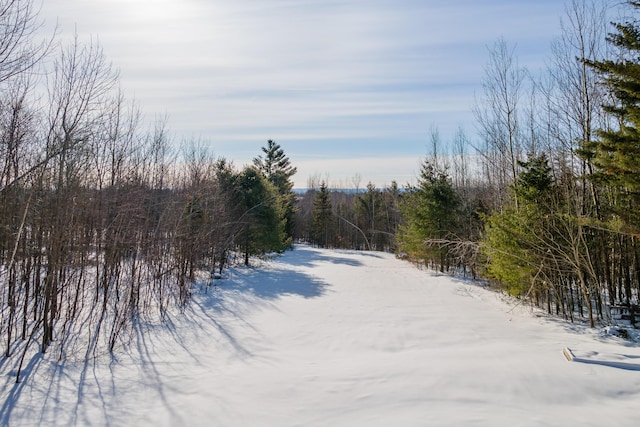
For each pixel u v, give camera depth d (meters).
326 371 6.33
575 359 6.16
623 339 8.09
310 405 4.95
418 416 4.42
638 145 6.80
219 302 12.22
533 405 4.69
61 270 8.00
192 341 8.38
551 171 11.80
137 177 12.23
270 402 5.10
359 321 10.05
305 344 8.21
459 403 4.77
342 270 20.64
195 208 15.55
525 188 11.16
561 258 10.08
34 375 6.31
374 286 15.65
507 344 7.73
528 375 5.56
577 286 11.00
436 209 19.62
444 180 20.12
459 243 15.18
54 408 5.25
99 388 5.89
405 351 7.59
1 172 7.39
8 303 7.62
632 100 6.96
